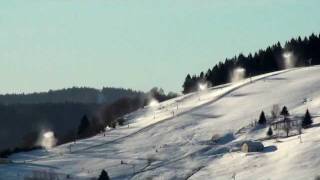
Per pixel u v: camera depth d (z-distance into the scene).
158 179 179.75
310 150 173.25
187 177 178.50
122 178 184.62
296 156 171.50
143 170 189.75
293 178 157.75
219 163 185.25
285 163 169.25
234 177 168.25
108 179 171.50
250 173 168.88
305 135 189.75
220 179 169.75
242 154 186.38
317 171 159.75
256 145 187.00
